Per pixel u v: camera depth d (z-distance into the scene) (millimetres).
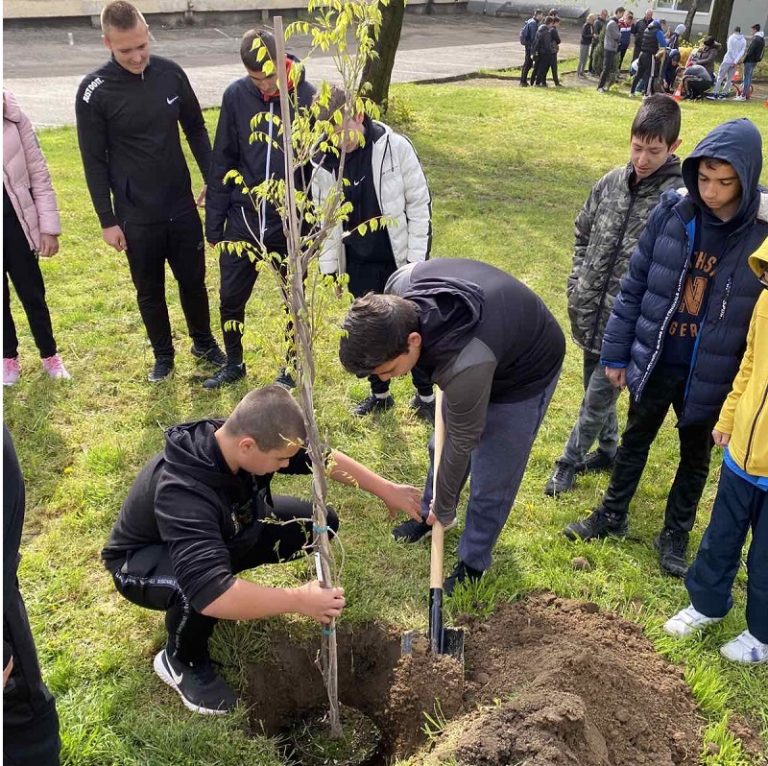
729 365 2920
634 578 3336
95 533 3482
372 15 1934
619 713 2580
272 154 4023
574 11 31891
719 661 2943
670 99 3184
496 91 16953
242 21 24562
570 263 7082
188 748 2514
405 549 3447
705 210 2799
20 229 4180
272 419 2314
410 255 3943
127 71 4023
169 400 4539
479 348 2434
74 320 5402
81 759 2469
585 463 4121
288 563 3309
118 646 2895
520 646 2910
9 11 19953
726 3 22141
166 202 4324
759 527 2699
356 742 2809
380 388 4418
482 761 2309
